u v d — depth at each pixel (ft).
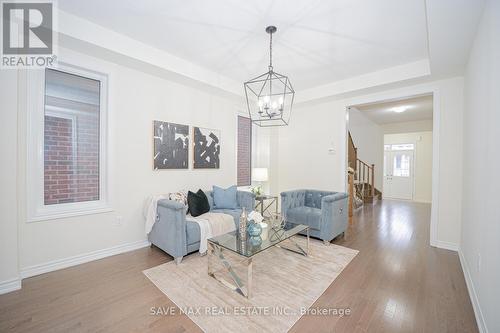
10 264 6.78
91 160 9.24
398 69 10.89
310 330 5.27
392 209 19.71
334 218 10.96
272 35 8.50
